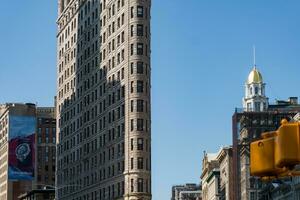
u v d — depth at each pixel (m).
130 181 139.00
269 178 15.27
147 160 140.25
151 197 139.38
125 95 143.75
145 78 143.25
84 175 168.25
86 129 168.88
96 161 160.00
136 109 141.12
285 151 14.37
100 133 158.38
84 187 167.38
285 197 138.75
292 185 131.38
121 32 149.12
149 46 145.38
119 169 144.75
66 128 186.00
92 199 160.88
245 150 186.50
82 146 171.25
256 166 15.07
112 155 149.62
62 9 195.75
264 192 160.88
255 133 189.88
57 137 194.62
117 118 148.00
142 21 145.12
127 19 146.12
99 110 160.00
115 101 149.75
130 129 141.00
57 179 191.88
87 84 170.00
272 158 14.88
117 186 145.12
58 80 196.00
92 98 165.62
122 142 144.12
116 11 152.88
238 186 190.50
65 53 190.62
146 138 140.88
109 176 150.50
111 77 153.50
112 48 154.12
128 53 144.38
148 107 142.38
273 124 190.75
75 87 179.88
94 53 166.00
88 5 172.50
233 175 197.75
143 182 138.88
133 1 145.25
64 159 186.25
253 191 182.00
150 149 141.38
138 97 141.62
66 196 181.75
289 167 14.70
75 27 182.62
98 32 163.62
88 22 171.88
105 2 160.25
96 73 163.75
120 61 148.62
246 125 190.25
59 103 194.12
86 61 171.75
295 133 14.37
